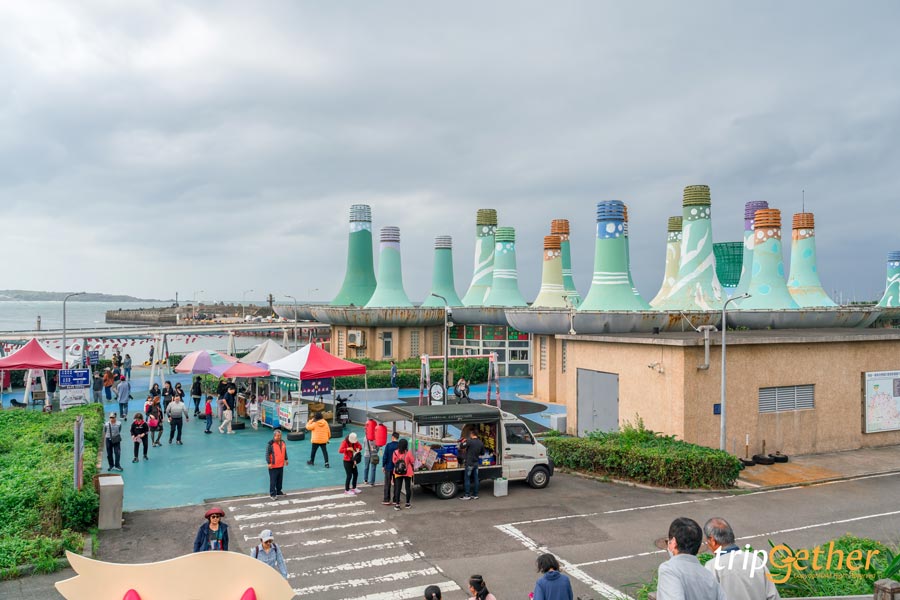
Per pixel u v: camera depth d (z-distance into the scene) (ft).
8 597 36.50
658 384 72.59
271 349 106.01
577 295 163.12
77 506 47.57
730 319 118.01
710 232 131.13
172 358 180.24
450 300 170.71
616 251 120.37
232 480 65.77
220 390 99.14
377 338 155.12
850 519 52.06
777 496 58.90
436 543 46.98
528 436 61.93
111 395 117.29
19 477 49.73
